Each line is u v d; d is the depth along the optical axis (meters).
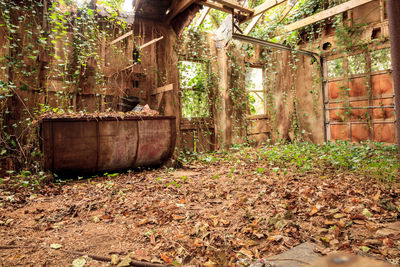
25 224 2.60
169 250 2.10
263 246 2.13
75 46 5.92
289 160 5.63
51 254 2.00
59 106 5.75
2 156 4.89
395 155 5.51
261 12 6.96
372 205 2.85
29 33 5.25
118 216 2.85
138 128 5.25
